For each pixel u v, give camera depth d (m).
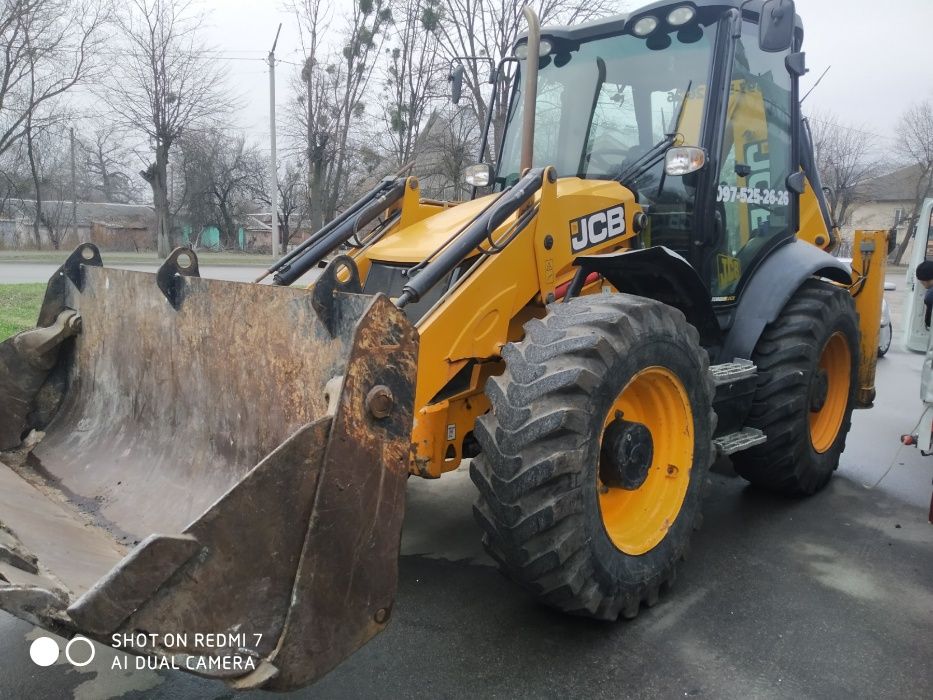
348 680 2.71
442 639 3.00
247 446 2.79
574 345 2.79
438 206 4.34
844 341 4.79
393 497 2.16
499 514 2.74
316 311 2.38
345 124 24.56
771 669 2.84
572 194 3.52
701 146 3.85
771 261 4.45
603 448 3.05
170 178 39.59
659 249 3.22
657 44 4.05
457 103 4.80
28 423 3.62
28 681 2.65
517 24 17.92
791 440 4.27
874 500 4.77
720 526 4.27
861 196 46.44
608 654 2.91
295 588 1.97
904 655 2.95
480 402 3.36
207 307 2.98
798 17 4.64
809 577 3.62
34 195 39.84
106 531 2.80
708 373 3.37
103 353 3.57
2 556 1.93
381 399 2.11
